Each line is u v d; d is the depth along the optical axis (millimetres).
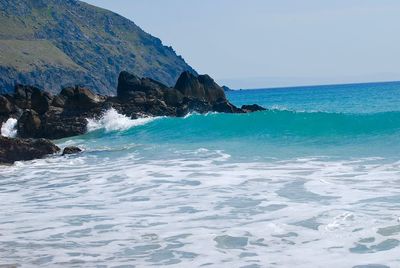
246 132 32219
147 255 11164
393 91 118250
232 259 10727
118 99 45750
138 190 17844
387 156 21562
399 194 15078
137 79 48594
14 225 13930
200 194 16578
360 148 24203
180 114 45438
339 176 18094
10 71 170875
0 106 43969
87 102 44344
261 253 10977
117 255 11219
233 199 15648
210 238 12062
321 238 11641
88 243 12094
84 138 39156
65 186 19625
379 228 11992
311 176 18344
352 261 10258
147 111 44781
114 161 25406
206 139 31484
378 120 30266
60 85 185875
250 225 12859
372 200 14555
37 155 28875
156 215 14312
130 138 36062
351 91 140750
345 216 13031
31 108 45250
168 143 31078
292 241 11578
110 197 17031
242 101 121625
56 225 13734
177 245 11703
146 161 24438
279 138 29125
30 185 20484
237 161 22578
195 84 51281
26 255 11375
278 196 15664
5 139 28828
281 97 132875
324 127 30672
